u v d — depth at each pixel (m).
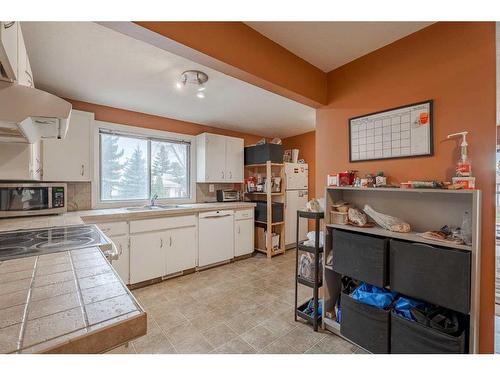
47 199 2.23
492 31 1.32
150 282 2.85
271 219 3.94
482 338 1.31
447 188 1.34
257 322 2.06
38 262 0.96
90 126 2.71
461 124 1.42
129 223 2.65
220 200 4.18
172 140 3.66
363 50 1.85
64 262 0.96
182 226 3.08
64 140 2.54
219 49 1.45
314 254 1.95
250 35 1.61
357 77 1.95
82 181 2.72
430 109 1.54
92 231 1.56
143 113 3.36
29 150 1.82
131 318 0.58
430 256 1.30
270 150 3.98
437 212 1.52
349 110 2.00
